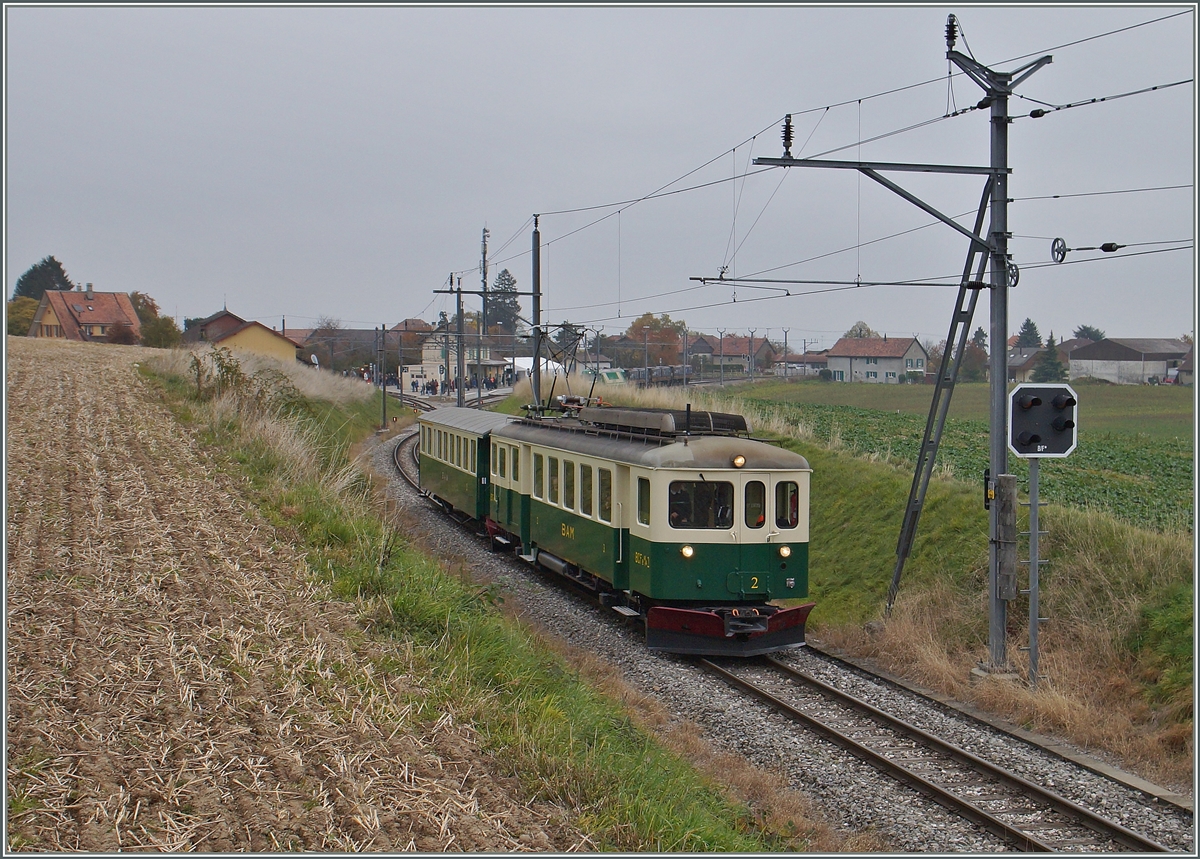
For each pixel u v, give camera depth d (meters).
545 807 7.65
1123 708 11.11
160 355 42.59
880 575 16.83
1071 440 12.04
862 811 8.93
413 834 6.64
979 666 12.77
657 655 14.01
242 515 16.41
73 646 9.51
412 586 13.05
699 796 8.95
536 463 19.36
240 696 8.68
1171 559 12.53
